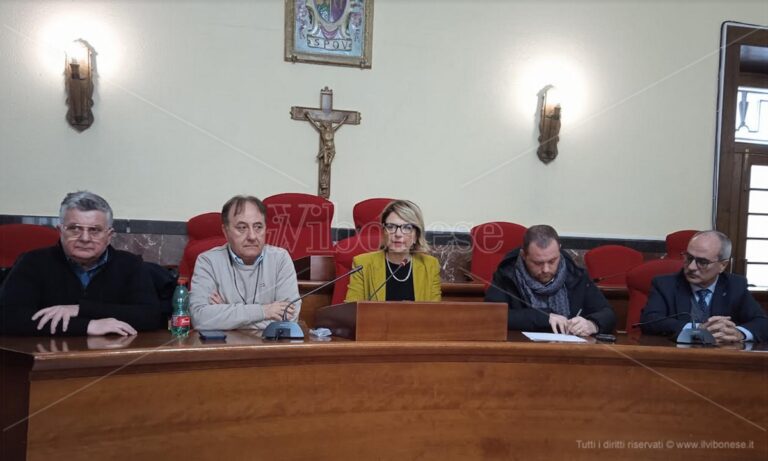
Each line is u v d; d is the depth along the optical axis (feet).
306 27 17.19
